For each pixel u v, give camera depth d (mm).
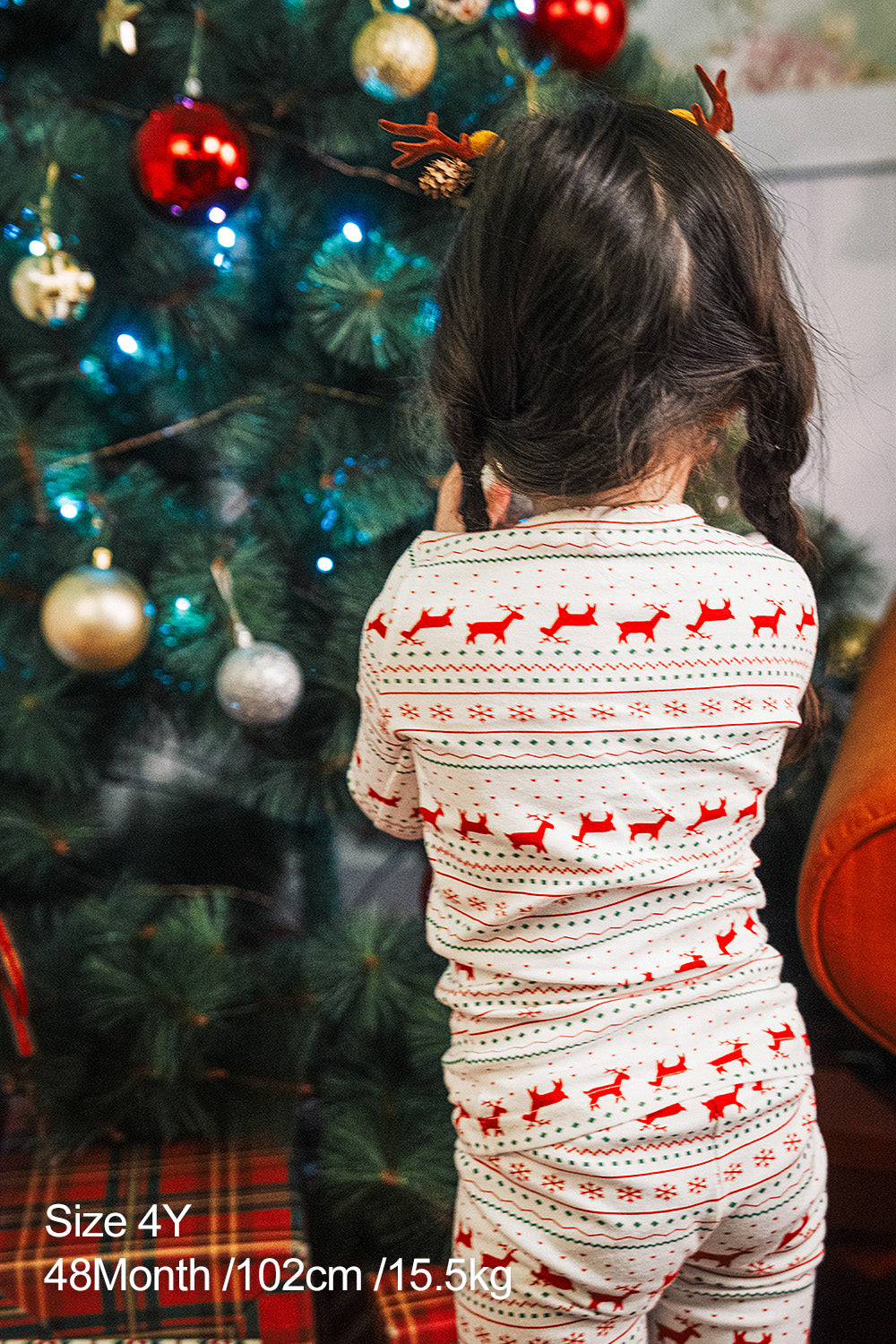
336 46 786
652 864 542
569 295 504
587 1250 542
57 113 798
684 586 545
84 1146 907
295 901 1109
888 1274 1022
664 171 518
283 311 895
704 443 566
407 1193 860
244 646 799
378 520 836
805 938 689
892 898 654
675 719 540
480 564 552
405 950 906
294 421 851
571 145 521
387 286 753
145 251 817
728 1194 556
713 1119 543
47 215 760
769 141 1545
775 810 1079
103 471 911
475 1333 589
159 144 704
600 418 515
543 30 747
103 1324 814
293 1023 915
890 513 1632
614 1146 534
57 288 747
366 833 960
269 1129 940
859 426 1618
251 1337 823
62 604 771
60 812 903
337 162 816
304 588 944
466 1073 576
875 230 1566
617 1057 542
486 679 539
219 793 1028
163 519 890
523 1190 552
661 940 554
